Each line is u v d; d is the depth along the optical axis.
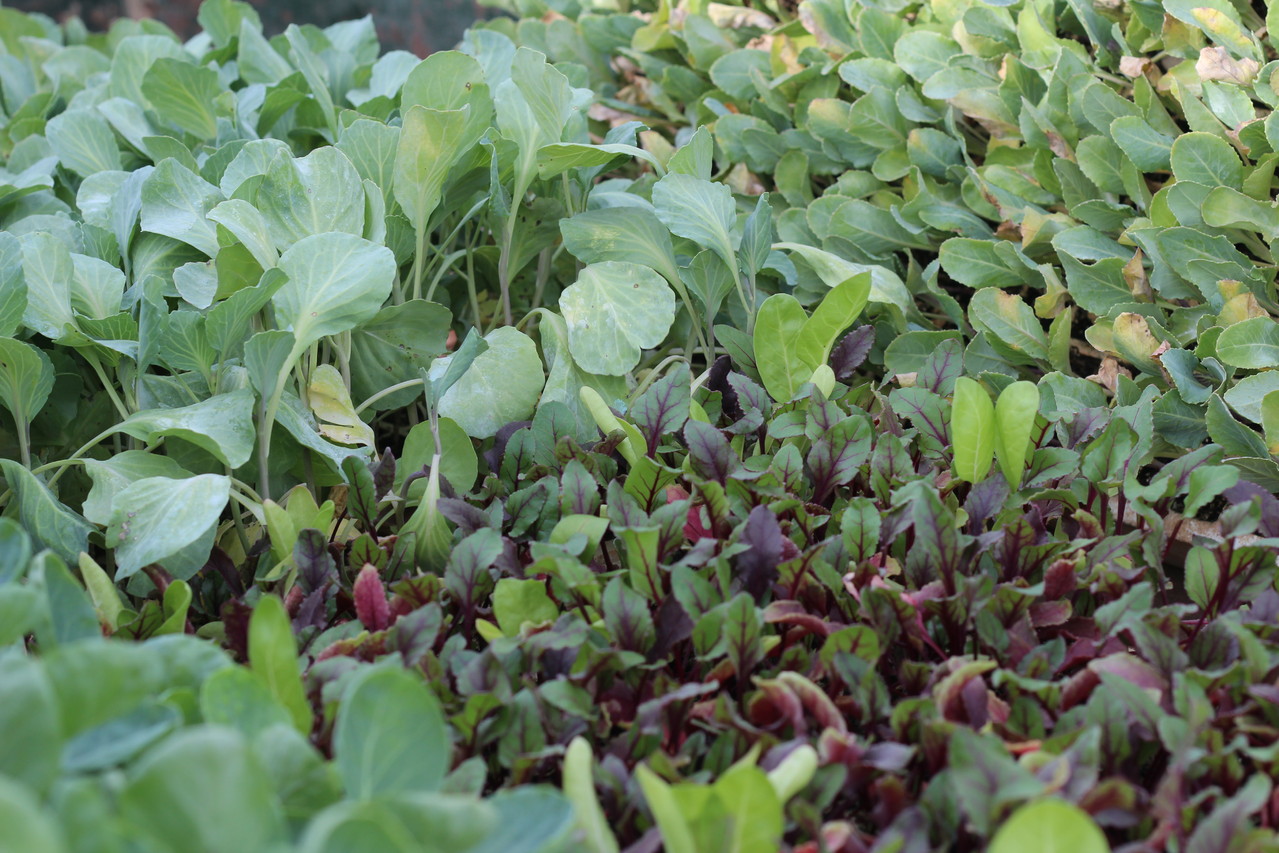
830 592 1.08
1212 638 0.98
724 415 1.53
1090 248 1.62
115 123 1.99
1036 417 1.25
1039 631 1.10
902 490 1.12
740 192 2.11
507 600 1.02
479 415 1.49
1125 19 1.81
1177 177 1.54
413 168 1.48
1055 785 0.74
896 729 0.88
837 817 0.89
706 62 2.24
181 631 1.06
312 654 1.04
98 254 1.49
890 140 1.95
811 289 1.86
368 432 1.47
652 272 1.58
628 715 0.98
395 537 1.25
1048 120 1.73
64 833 0.54
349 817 0.56
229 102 1.97
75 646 0.66
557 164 1.60
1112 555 1.11
